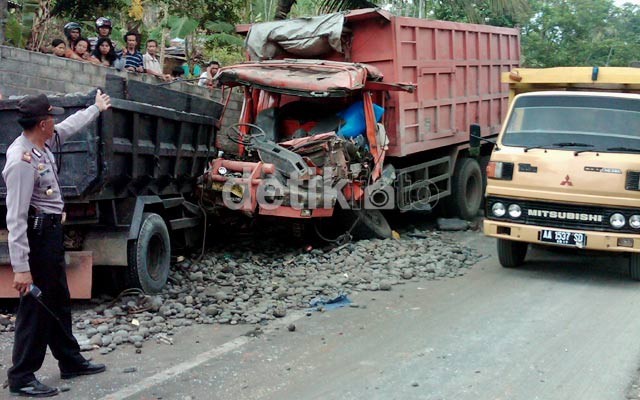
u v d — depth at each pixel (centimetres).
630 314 700
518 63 1514
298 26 1070
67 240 700
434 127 1171
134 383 520
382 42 1061
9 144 640
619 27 3550
